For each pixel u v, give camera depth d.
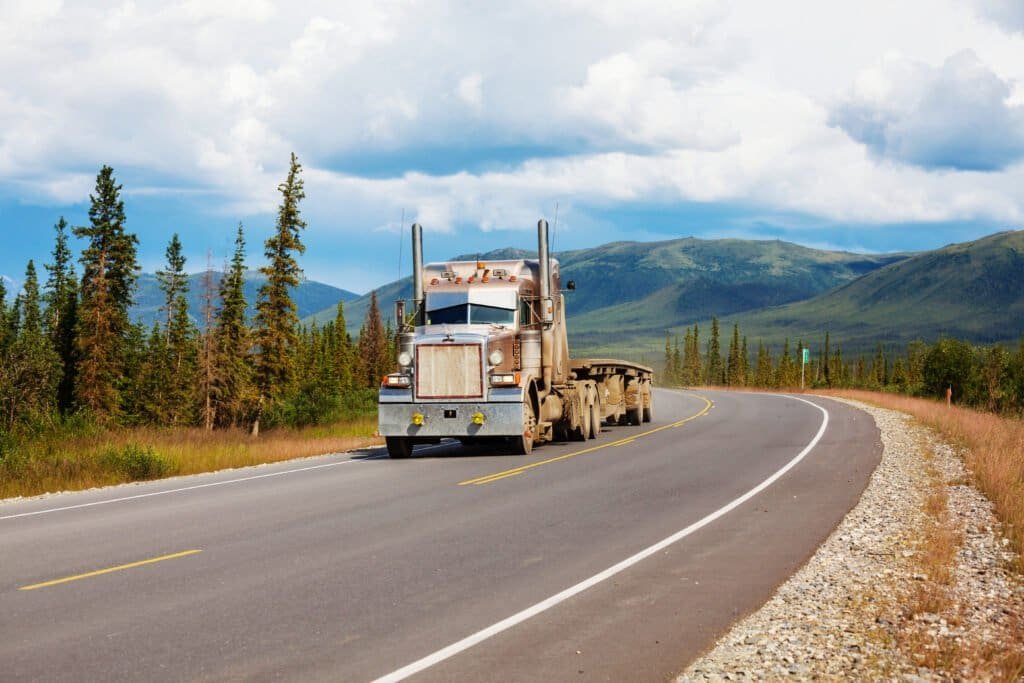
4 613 7.70
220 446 27.31
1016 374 46.00
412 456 21.78
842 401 49.50
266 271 56.59
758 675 6.10
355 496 14.73
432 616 7.58
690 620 7.48
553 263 23.44
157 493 15.82
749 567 9.43
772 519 12.31
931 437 25.66
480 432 20.48
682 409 41.72
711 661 6.42
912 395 58.00
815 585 8.63
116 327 64.69
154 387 76.19
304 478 17.52
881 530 11.38
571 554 10.08
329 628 7.23
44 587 8.62
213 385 75.31
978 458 17.92
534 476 17.11
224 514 13.04
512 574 9.12
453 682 5.99
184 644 6.81
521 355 22.05
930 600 7.68
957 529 11.31
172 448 23.94
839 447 22.56
